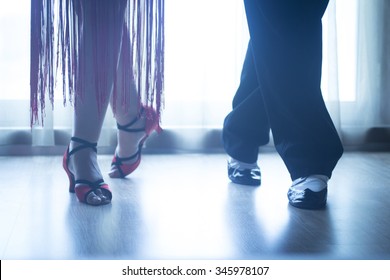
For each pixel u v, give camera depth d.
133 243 1.25
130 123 1.83
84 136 1.60
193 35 2.35
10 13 2.25
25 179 1.87
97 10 1.51
